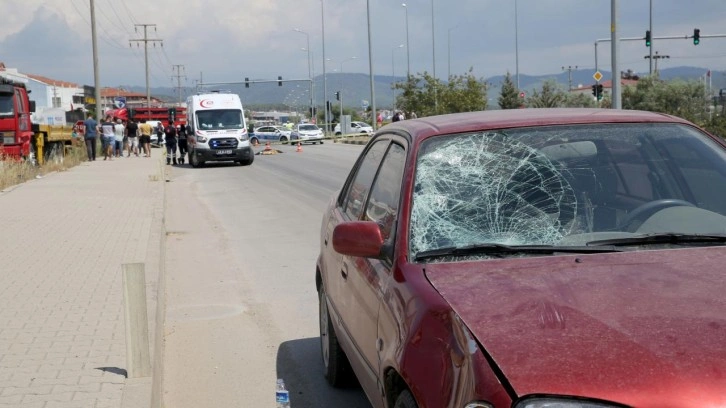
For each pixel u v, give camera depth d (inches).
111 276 354.3
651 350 109.9
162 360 262.1
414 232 155.2
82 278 350.6
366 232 157.0
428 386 120.1
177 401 228.5
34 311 289.9
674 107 1736.0
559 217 157.8
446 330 122.6
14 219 573.9
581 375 106.9
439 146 171.8
